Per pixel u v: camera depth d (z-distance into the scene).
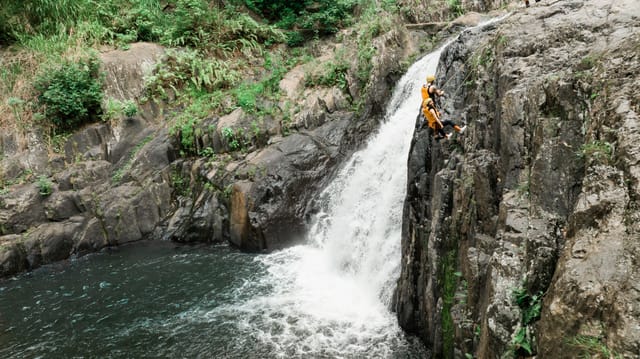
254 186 13.80
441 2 18.25
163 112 16.70
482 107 7.31
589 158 4.73
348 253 11.77
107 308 10.72
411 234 8.66
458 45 9.44
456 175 7.38
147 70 16.92
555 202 5.30
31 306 11.01
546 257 4.91
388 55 15.45
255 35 19.34
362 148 14.21
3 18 16.62
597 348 3.41
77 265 13.28
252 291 11.02
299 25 19.94
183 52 17.58
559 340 3.83
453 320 6.66
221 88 17.70
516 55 7.13
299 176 14.07
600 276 3.73
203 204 14.72
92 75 16.17
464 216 6.94
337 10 19.20
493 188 6.48
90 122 15.88
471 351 6.24
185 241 14.61
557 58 6.67
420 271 8.36
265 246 13.45
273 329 9.31
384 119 14.80
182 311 10.32
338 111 15.59
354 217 12.35
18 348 9.27
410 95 13.78
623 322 3.33
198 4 18.58
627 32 6.14
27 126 14.98
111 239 14.52
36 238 13.47
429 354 8.01
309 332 9.10
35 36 16.94
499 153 6.66
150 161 15.59
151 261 13.27
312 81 16.44
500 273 5.23
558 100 5.73
